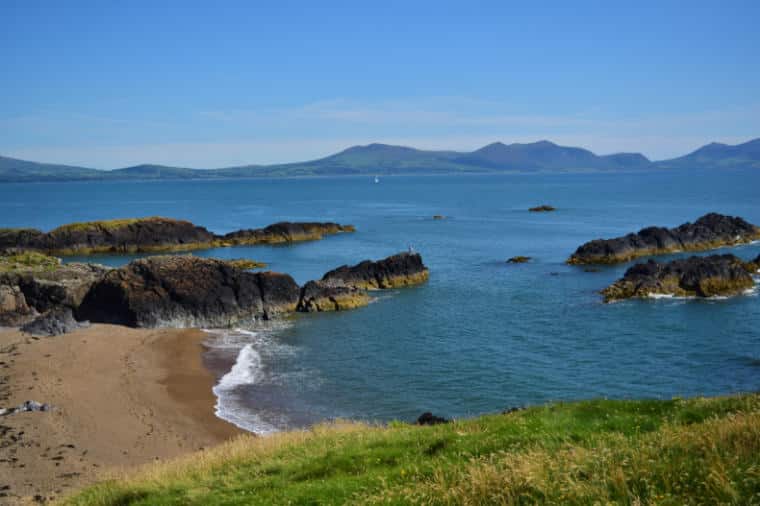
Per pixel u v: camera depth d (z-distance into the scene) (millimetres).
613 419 19078
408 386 44062
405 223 161625
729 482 10961
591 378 44406
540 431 18250
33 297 65000
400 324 61812
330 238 132625
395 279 80438
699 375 44312
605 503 11000
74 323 60594
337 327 61688
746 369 45219
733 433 13445
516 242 120312
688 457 12727
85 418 38156
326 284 72250
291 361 50875
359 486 15594
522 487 12648
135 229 121750
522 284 79312
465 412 39094
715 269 69812
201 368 49344
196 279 65125
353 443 20672
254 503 15828
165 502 17641
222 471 20109
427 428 22031
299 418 38719
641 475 12156
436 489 13570
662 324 57812
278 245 124062
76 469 31062
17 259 84875
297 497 15539
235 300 65250
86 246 118500
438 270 91500
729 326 56438
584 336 55062
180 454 32969
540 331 57281
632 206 198000
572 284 78125
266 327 62844
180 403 41375
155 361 50938
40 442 34406
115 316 63406
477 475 13438
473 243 120062
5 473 30484
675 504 10898
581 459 13531
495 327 59281
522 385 43438
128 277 64500
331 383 45188
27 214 196000
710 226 108812
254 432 36438
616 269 87750
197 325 63312
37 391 42594
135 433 36156
